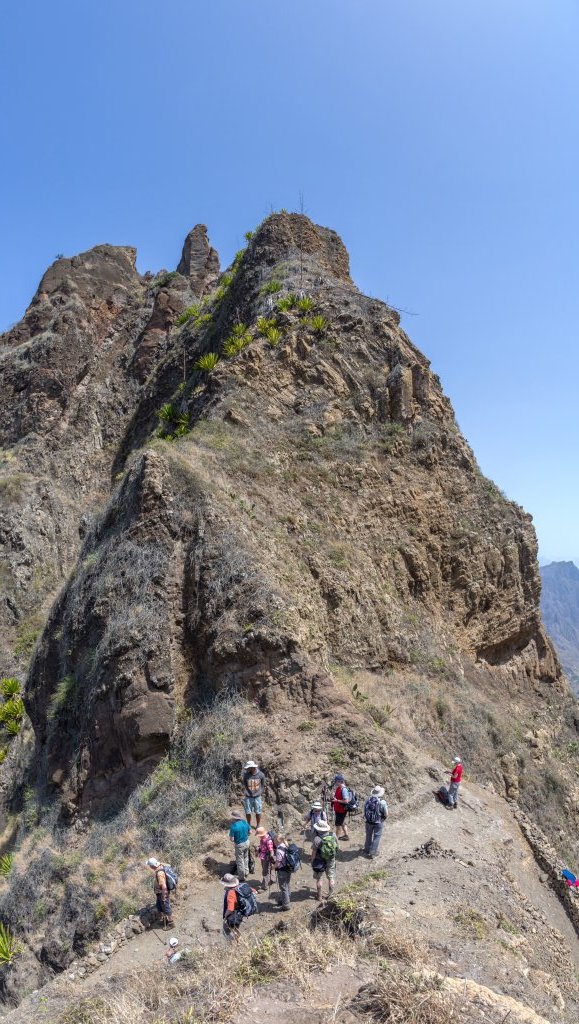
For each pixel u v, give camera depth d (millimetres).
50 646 22016
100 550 21156
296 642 17500
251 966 9102
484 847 15289
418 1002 7441
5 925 16172
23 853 17812
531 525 31188
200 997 8867
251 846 14266
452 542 28172
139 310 50562
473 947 9586
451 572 27875
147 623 18188
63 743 18969
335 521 24750
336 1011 7570
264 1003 8094
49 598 35219
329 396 28250
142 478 20797
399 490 27250
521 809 21109
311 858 13984
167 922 12805
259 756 15867
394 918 9938
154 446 22297
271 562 20281
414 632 24641
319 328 29938
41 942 15000
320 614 21203
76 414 43469
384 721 19062
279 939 9570
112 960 12250
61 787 18266
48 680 21516
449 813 16359
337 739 16438
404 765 17125
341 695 17234
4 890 17094
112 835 15914
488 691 26484
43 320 49406
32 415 42625
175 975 10477
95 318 49781
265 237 38562
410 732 19875
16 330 50156
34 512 37781
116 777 17250
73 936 14383
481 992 7984
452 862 13391
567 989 10148
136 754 16953
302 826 14875
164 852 14836
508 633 28672
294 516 23359
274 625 17656
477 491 29984
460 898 11703
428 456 28641
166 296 47562
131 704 17188
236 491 22578
